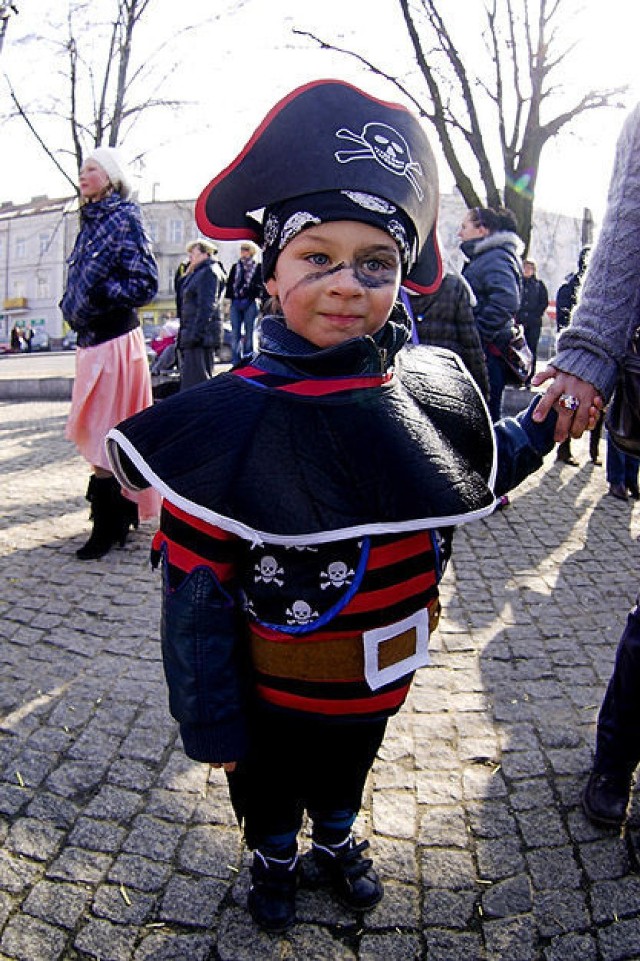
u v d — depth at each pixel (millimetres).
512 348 4699
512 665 2869
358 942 1692
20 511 4656
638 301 1629
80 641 2979
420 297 3898
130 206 3617
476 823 2041
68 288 3658
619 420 1806
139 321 3865
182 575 1350
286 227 1295
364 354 1306
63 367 18125
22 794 2113
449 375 1555
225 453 1265
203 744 1394
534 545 4258
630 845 1965
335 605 1344
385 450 1293
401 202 1302
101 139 11156
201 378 6762
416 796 2139
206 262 6566
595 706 2605
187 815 2053
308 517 1239
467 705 2590
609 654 2973
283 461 1257
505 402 9148
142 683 2684
